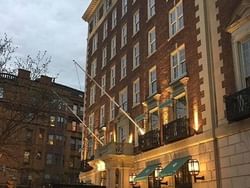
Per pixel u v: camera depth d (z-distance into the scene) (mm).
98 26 40719
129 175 26266
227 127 16875
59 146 63094
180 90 21531
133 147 26953
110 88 33938
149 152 24125
